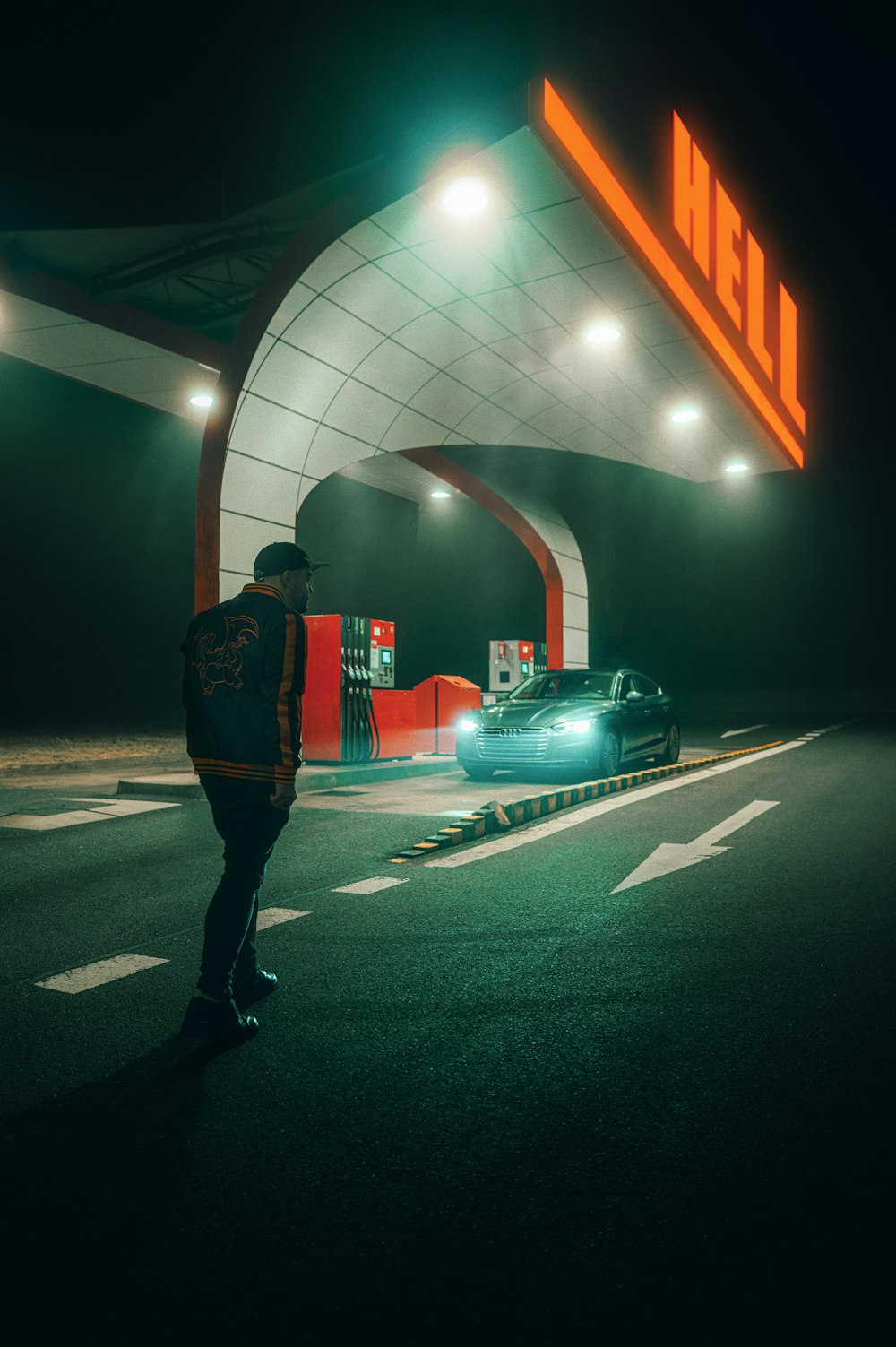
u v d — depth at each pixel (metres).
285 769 3.16
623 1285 1.89
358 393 12.52
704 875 5.95
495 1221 2.13
